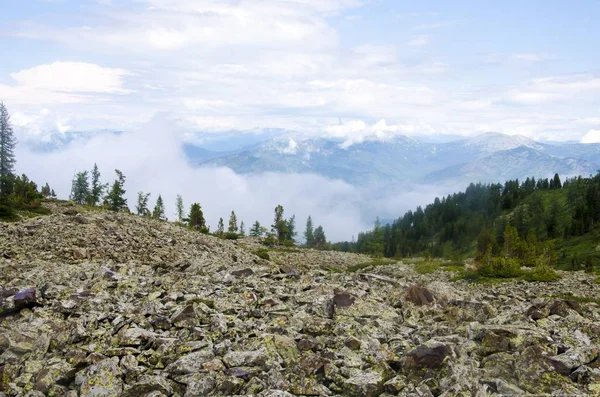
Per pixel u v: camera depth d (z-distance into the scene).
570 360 10.53
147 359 11.29
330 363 10.98
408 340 13.51
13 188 106.50
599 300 35.53
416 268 76.69
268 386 9.95
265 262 50.91
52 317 14.39
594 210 156.50
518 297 30.42
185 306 15.09
